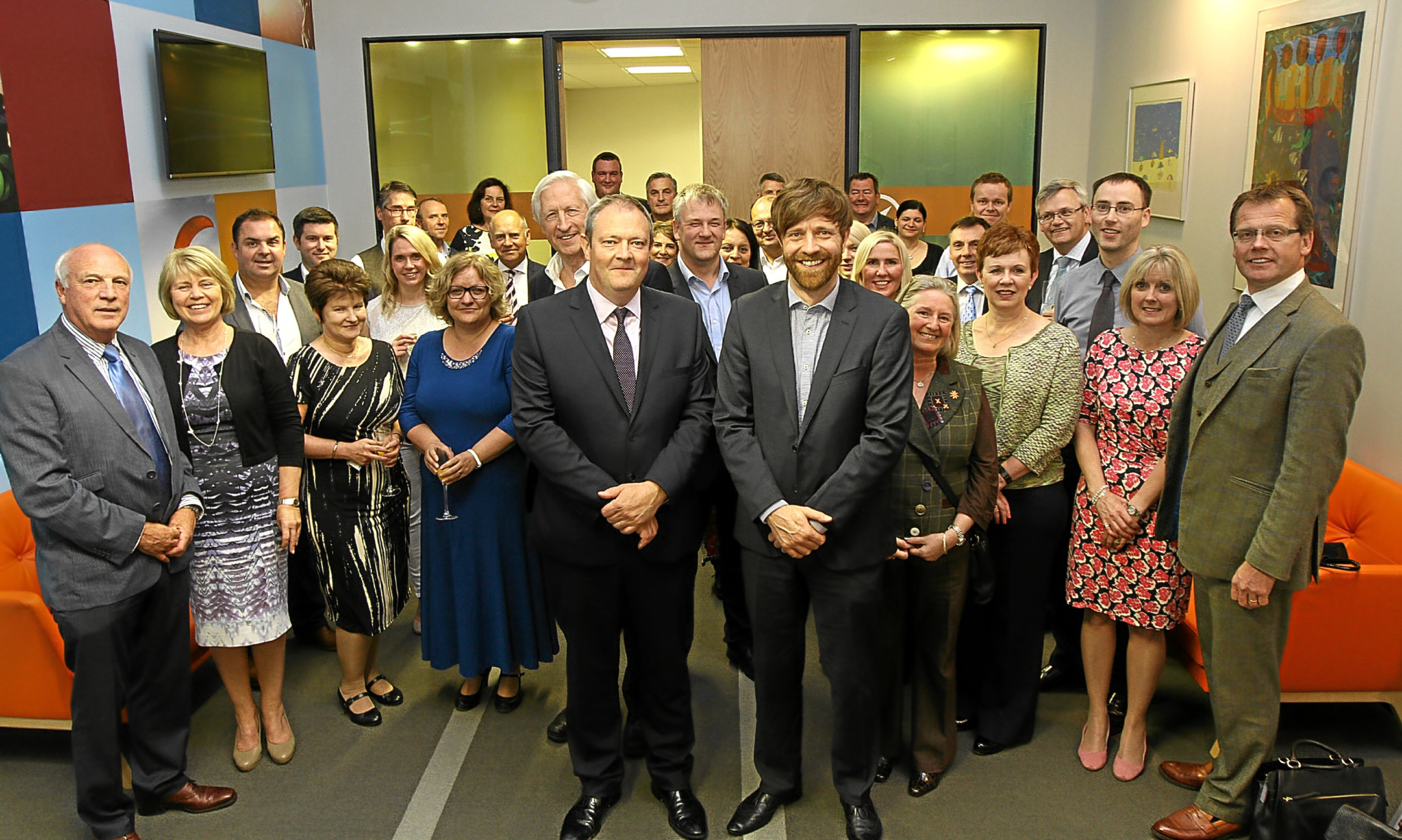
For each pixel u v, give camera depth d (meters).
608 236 2.26
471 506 2.91
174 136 4.39
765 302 2.33
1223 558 2.31
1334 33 3.37
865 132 6.07
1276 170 3.76
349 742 2.95
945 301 2.40
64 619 2.30
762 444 2.29
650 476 2.31
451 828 2.53
